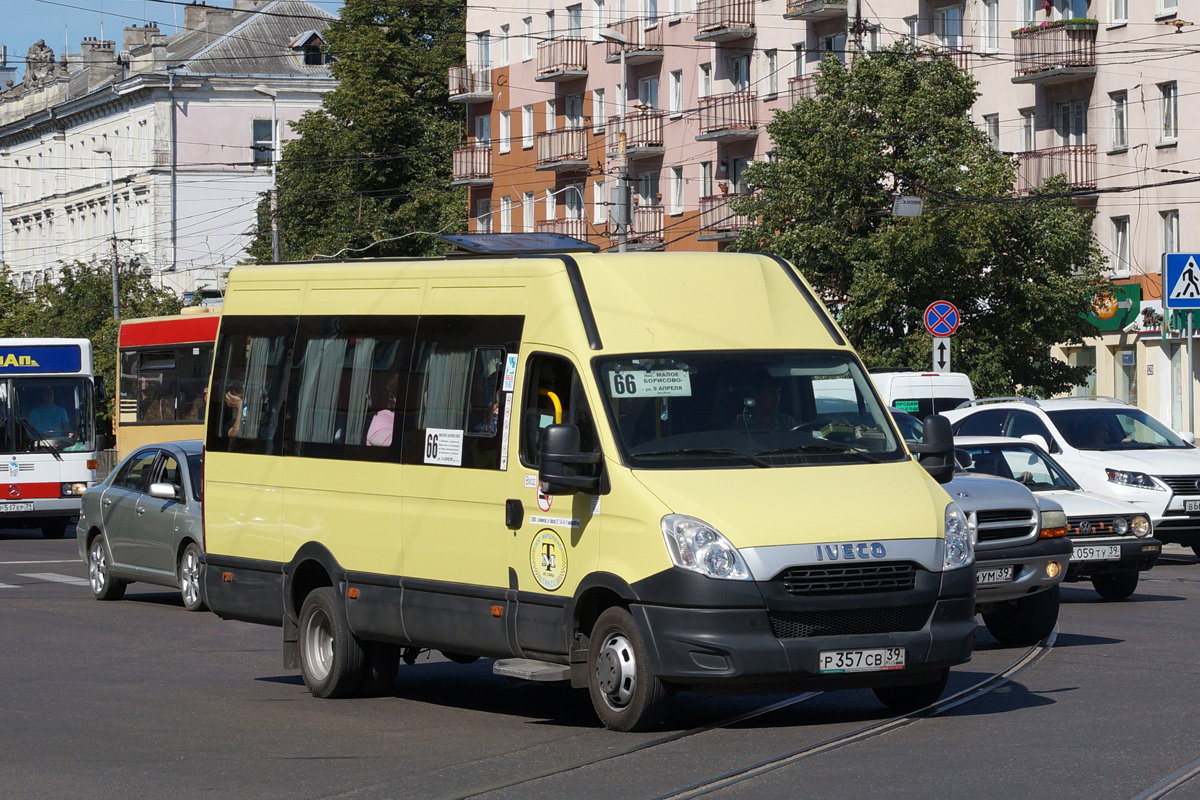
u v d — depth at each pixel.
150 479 36.19
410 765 16.97
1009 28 86.25
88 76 177.38
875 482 18.20
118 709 21.30
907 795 14.53
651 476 17.80
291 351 22.98
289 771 16.81
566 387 18.75
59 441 57.59
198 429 62.03
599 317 18.91
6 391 57.38
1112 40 81.25
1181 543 39.84
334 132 130.38
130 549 36.16
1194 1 76.94
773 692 17.47
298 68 162.25
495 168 126.19
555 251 21.22
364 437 21.47
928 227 62.31
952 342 63.69
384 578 20.88
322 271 22.78
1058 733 17.47
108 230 167.25
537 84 121.44
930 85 66.81
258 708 21.31
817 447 18.66
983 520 24.80
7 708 21.39
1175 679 21.33
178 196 156.62
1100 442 41.25
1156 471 39.16
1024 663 23.17
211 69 158.50
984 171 64.12
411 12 133.00
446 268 20.75
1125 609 30.34
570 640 18.34
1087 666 22.73
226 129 158.38
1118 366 83.75
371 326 21.67
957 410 43.66
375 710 21.05
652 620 17.38
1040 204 64.31
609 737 17.95
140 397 65.50
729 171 104.00
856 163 65.44
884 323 65.62
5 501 56.75
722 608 17.02
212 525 24.16
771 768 15.96
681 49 107.62
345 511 21.59
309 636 22.22
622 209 82.81
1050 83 84.62
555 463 17.86
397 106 129.50
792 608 17.12
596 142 115.19
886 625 17.61
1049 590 25.44
